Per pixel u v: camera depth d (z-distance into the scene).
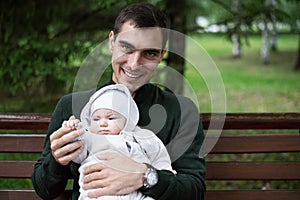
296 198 2.53
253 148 2.50
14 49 4.94
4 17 5.11
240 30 5.34
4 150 2.47
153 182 1.96
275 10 5.34
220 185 4.57
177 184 2.01
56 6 5.30
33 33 5.08
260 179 2.51
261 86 12.27
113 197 1.95
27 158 4.93
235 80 13.35
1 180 4.05
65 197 2.39
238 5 5.82
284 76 14.12
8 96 5.53
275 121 2.49
